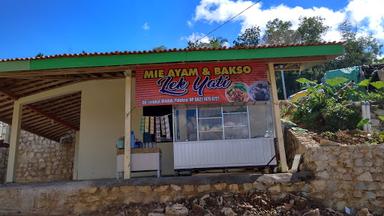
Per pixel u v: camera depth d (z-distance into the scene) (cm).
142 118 1044
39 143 1911
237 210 759
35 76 985
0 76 950
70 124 1631
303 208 778
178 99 926
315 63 968
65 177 1780
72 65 909
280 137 901
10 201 856
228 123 928
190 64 944
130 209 789
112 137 1141
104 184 836
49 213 830
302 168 895
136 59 909
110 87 1173
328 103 1219
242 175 836
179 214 751
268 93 930
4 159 1744
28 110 1343
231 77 938
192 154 909
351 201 809
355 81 1562
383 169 821
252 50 910
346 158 834
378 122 1165
